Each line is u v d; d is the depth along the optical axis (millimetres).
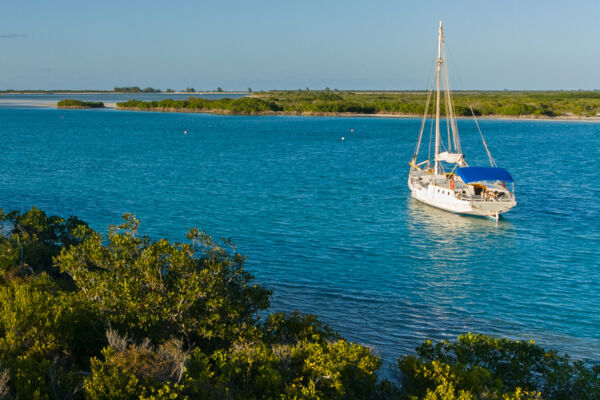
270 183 65625
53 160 86188
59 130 157375
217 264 18516
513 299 28188
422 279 31141
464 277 31578
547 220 46062
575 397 16188
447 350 18531
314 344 16031
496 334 24094
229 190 60188
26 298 15750
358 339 23266
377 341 23125
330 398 13656
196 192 58531
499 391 15164
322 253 36031
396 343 23000
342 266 33344
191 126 178375
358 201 54531
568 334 24219
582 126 172125
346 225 43938
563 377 16672
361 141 129125
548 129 161875
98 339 15562
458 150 57312
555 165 83062
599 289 29641
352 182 67188
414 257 35406
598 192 58812
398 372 19250
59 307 15266
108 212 47625
